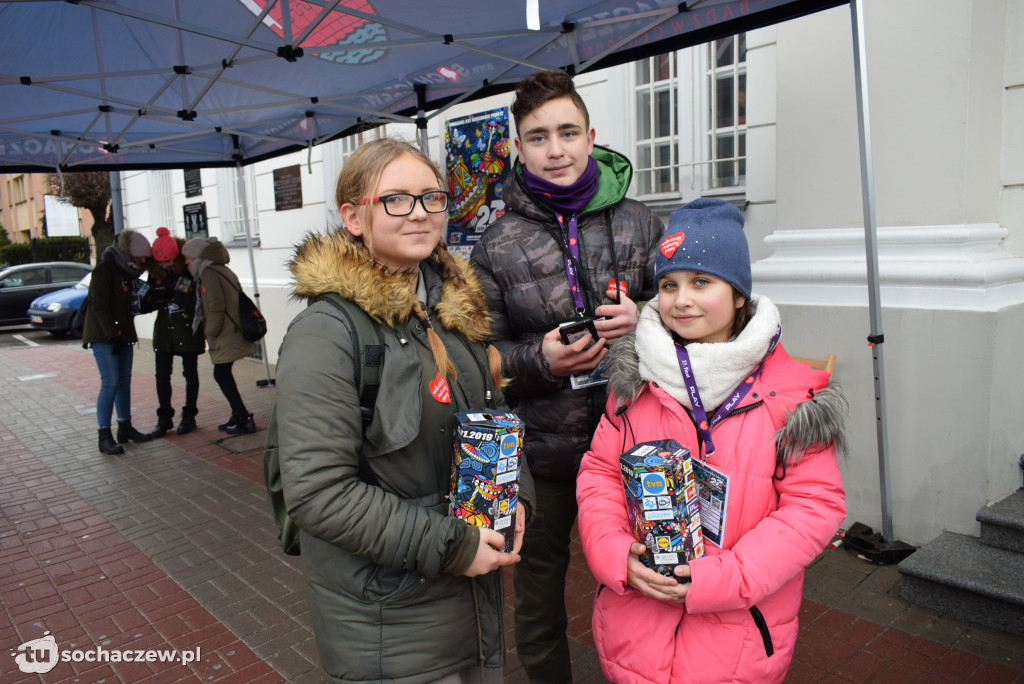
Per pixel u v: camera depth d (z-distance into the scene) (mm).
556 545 2217
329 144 8203
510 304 2205
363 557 1443
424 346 1532
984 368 3031
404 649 1444
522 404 2229
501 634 1626
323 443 1344
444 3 3174
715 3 2938
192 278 6262
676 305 1619
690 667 1540
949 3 3117
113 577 3713
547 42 3668
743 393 1594
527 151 2145
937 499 3242
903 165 3330
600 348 1934
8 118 4551
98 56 3668
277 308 9422
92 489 5074
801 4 2822
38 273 15906
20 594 3551
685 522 1483
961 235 3123
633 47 3432
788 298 3697
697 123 4688
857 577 3189
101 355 5820
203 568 3783
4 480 5324
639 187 5090
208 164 6457
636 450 1546
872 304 3000
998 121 3344
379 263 1511
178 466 5516
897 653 2641
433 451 1508
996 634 2732
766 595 1468
